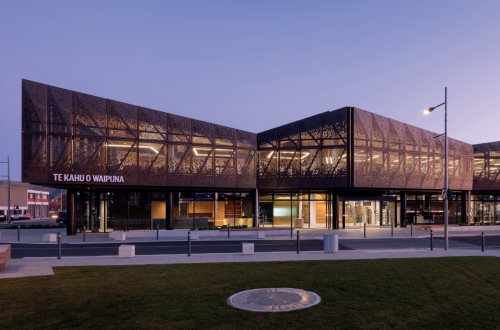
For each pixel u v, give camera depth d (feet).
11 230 109.29
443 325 20.58
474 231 101.24
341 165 101.50
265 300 25.57
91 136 85.81
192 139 97.76
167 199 100.94
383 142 107.04
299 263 42.27
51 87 83.25
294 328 19.77
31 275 34.71
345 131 101.19
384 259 45.80
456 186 129.39
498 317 22.09
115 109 88.74
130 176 89.51
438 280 32.50
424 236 85.56
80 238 82.38
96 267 39.55
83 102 85.81
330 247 54.19
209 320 21.02
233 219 111.04
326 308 23.54
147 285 30.22
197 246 65.05
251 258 47.55
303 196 115.14
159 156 93.20
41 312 22.58
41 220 214.48
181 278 33.24
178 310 23.00
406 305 24.41
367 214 120.78
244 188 107.24
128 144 89.76
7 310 23.02
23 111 81.00
